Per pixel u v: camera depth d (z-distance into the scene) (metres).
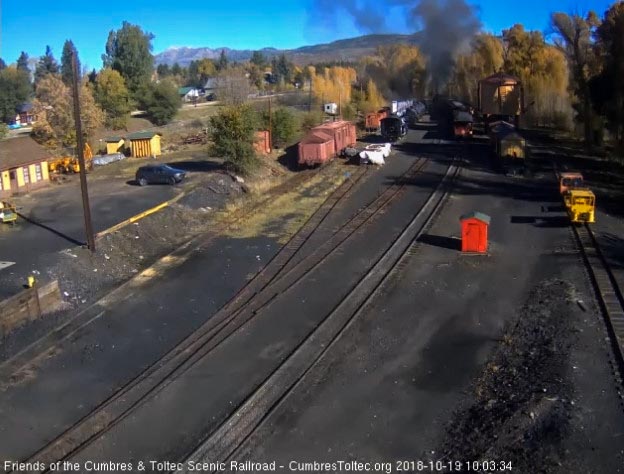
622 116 40.12
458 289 19.27
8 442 11.84
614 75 40.41
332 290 19.38
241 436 11.70
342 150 46.59
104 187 36.53
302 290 19.45
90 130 49.12
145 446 11.50
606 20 44.97
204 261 22.94
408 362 14.55
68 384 14.05
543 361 14.11
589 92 45.81
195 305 18.75
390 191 33.97
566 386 12.80
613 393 12.51
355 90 87.69
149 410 12.73
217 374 14.21
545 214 28.22
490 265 21.48
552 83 68.62
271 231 26.77
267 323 17.00
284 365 14.39
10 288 19.03
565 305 17.41
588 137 48.50
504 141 39.19
